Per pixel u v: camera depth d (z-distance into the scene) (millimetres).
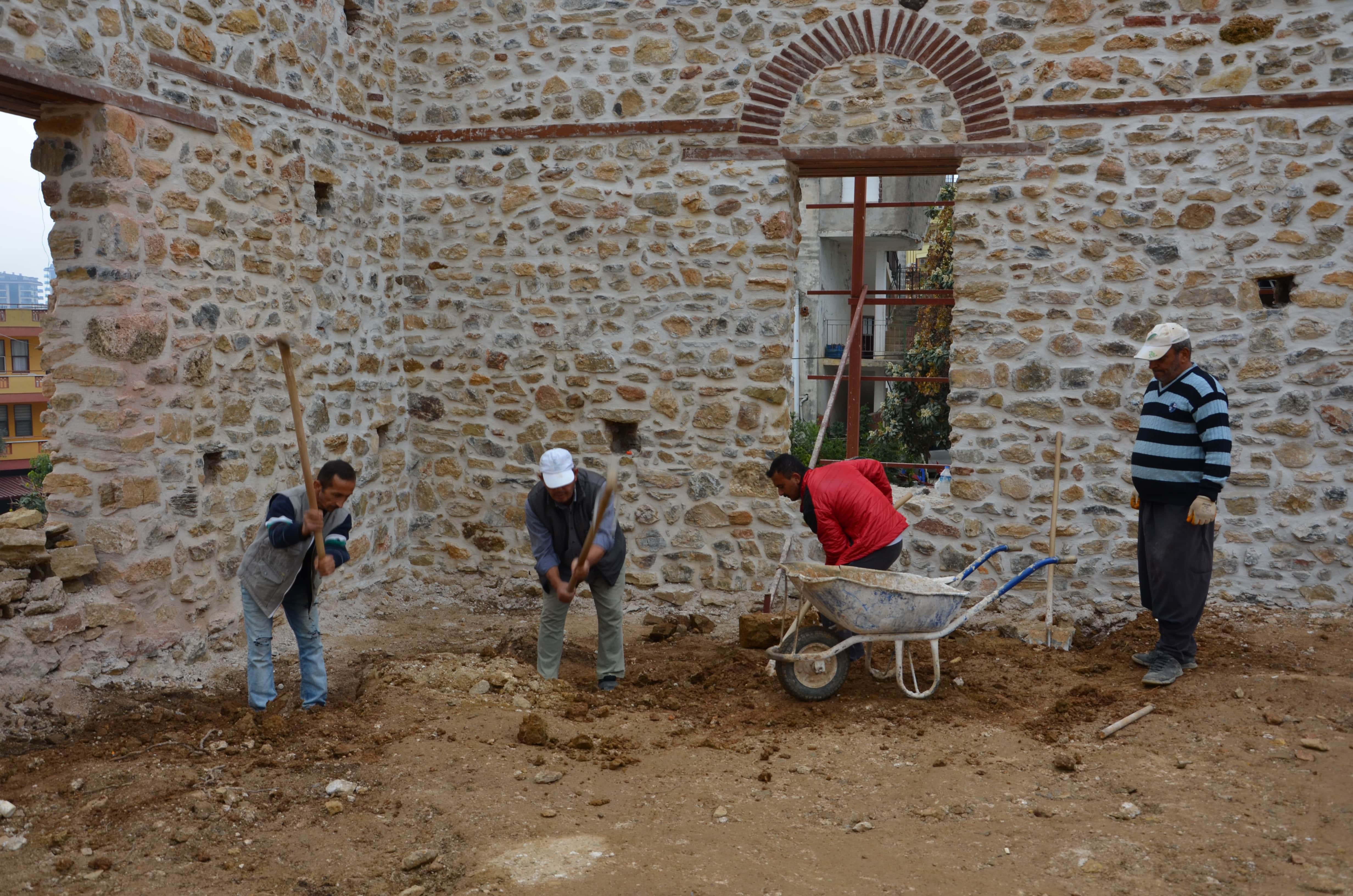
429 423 8148
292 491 4820
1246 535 6773
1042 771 4164
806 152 7242
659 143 7477
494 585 8016
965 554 7203
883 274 20641
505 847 3488
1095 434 6930
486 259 7895
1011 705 5102
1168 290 6777
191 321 5785
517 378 7898
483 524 8062
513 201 7793
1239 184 6629
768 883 3217
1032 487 7047
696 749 4520
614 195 7590
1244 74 6570
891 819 3746
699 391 7539
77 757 4336
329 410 7148
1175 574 5023
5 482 29797
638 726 4840
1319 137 6484
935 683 5070
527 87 7680
